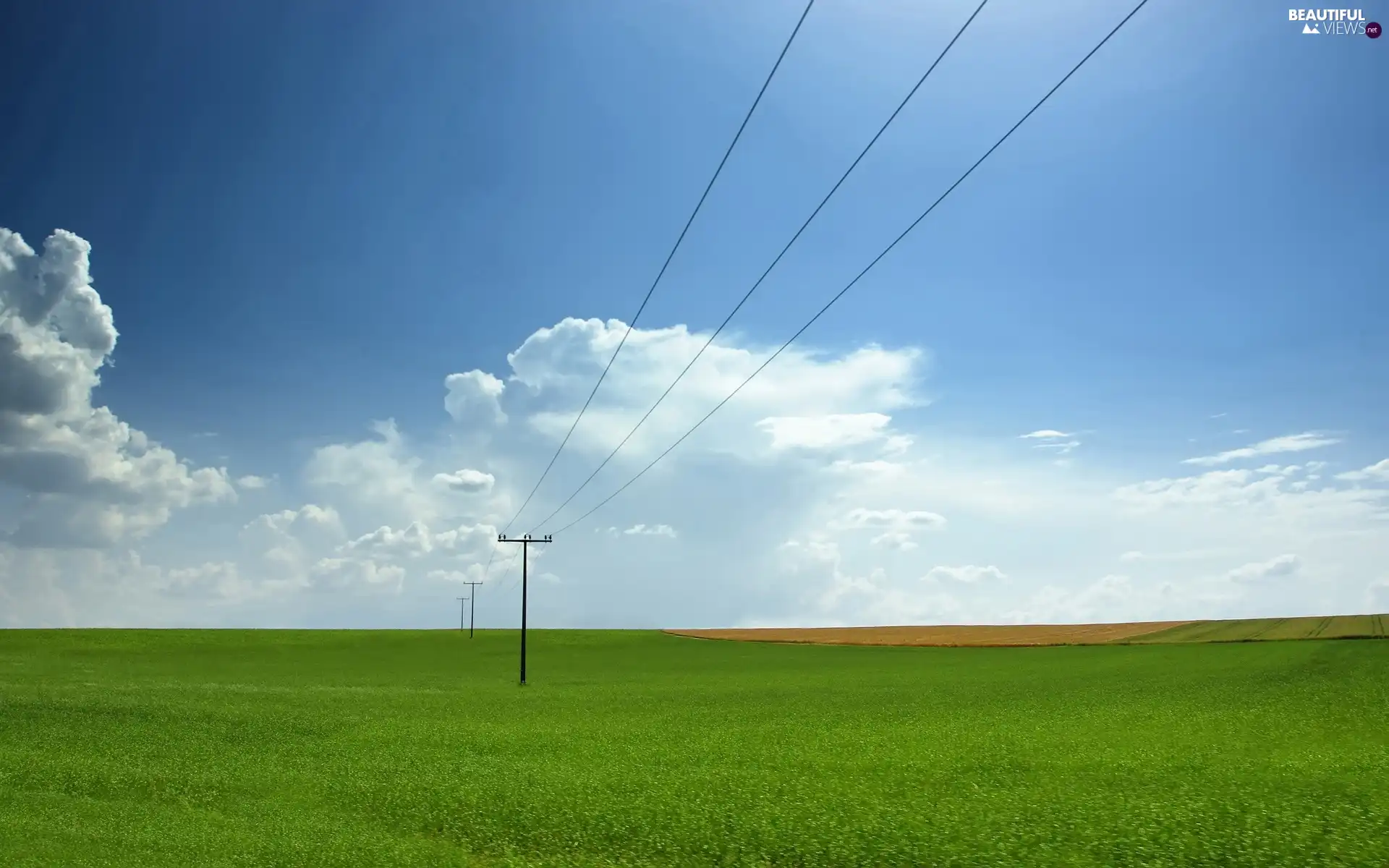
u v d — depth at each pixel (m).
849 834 18.11
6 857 16.78
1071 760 26.09
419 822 20.05
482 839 18.55
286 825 19.88
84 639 111.75
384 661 92.50
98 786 24.47
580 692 55.59
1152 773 23.80
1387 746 27.23
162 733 35.19
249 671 77.31
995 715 38.72
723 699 49.97
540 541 68.12
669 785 23.67
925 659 86.69
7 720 37.97
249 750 31.17
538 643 119.62
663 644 118.62
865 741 31.50
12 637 111.88
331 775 25.88
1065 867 15.73
